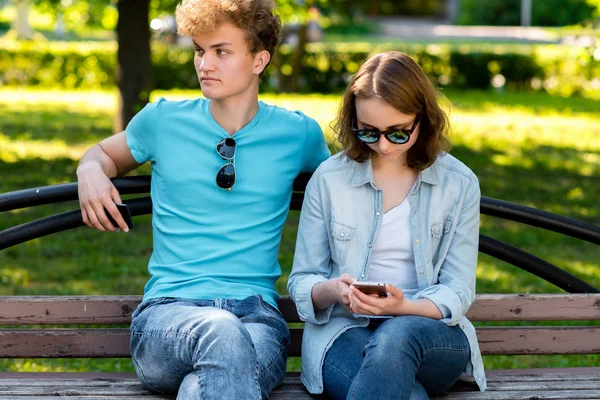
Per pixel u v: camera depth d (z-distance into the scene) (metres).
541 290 9.65
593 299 5.03
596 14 16.88
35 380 4.64
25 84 34.50
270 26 4.76
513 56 36.38
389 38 58.12
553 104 30.91
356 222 4.61
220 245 4.73
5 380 4.62
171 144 4.80
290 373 4.86
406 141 4.35
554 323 8.81
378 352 4.08
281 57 33.44
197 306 4.54
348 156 4.59
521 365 7.64
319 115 25.16
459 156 18.62
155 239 4.87
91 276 10.01
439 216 4.61
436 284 4.59
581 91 35.81
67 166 16.52
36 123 22.64
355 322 4.59
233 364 4.04
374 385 4.02
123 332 4.91
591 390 4.60
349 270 4.62
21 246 11.22
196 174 4.75
